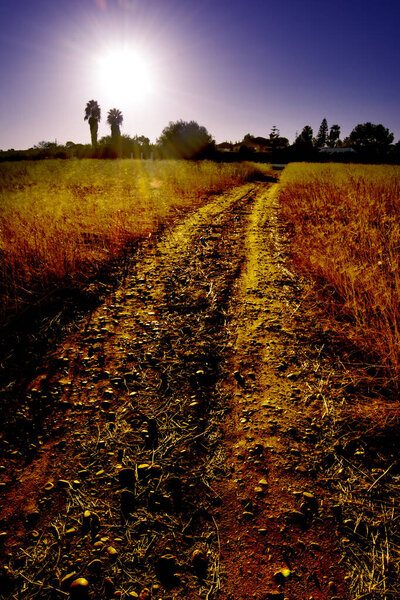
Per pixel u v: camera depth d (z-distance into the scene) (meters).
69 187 10.90
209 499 1.51
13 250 3.84
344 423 1.89
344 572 1.23
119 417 1.98
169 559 1.28
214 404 2.09
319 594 1.16
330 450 1.73
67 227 5.14
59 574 1.23
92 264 4.33
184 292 3.71
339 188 8.34
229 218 7.35
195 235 5.98
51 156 35.66
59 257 4.02
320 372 2.35
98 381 2.29
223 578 1.22
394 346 2.24
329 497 1.50
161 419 1.97
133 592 1.18
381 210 5.66
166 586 1.19
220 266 4.51
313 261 4.16
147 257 4.85
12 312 3.06
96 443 1.80
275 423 1.92
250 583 1.20
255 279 4.04
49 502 1.50
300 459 1.69
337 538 1.34
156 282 4.01
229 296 3.59
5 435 1.84
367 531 1.36
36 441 1.82
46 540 1.35
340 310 3.15
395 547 1.30
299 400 2.09
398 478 1.57
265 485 1.56
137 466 1.67
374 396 2.09
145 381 2.29
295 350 2.61
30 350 2.61
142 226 6.28
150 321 3.09
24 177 13.84
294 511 1.44
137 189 11.23
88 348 2.67
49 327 2.93
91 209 6.52
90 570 1.24
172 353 2.59
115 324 3.05
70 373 2.37
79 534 1.37
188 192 10.91
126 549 1.31
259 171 20.73
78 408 2.05
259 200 10.02
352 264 3.74
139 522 1.41
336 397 2.10
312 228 5.76
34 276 3.68
